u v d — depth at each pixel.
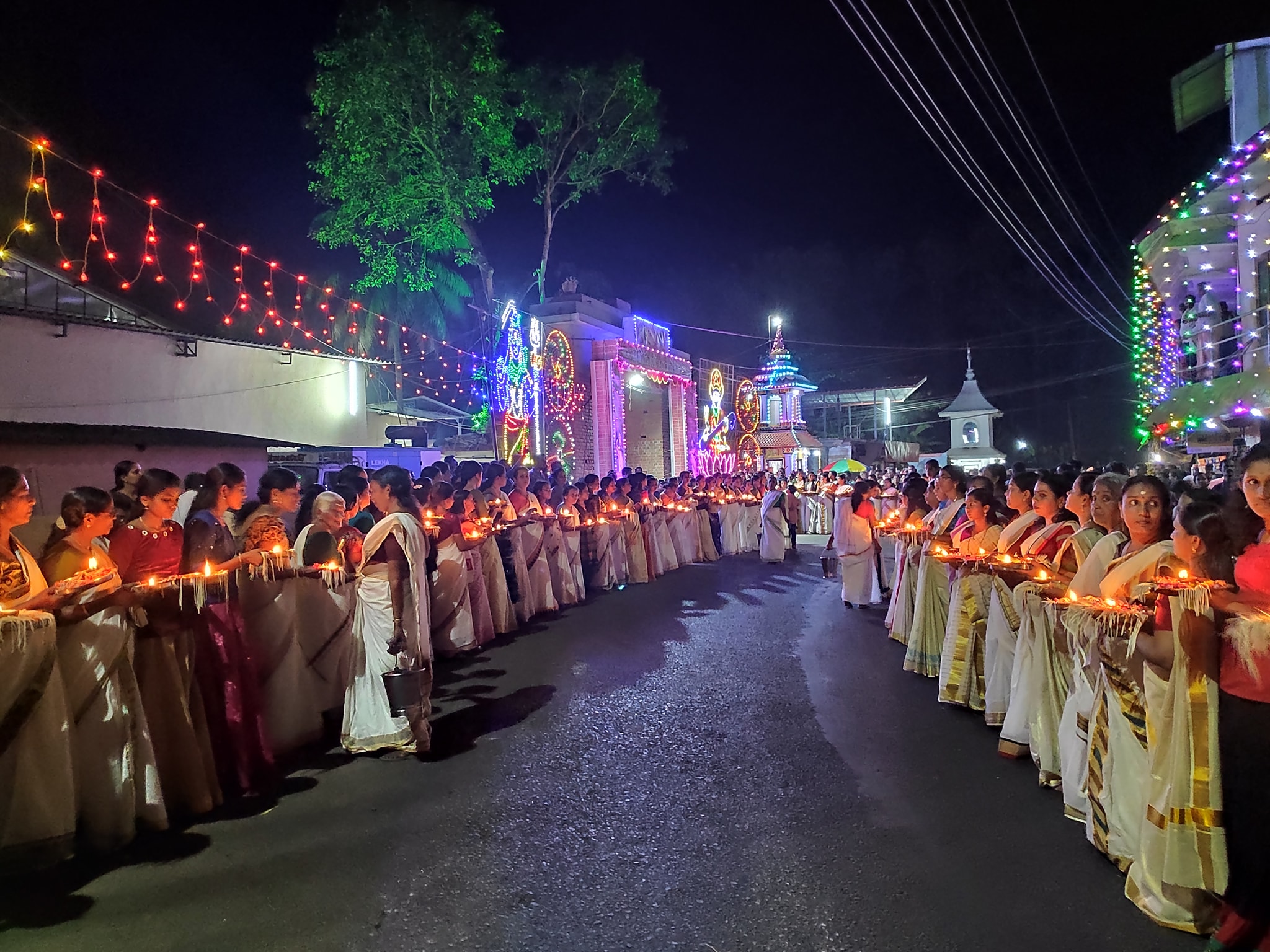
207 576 5.22
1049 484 6.07
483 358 20.88
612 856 4.49
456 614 9.05
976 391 37.41
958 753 5.98
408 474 6.25
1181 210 12.48
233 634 5.60
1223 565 3.71
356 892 4.13
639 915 3.90
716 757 5.95
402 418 23.03
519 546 10.99
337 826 4.90
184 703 5.08
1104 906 3.89
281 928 3.83
